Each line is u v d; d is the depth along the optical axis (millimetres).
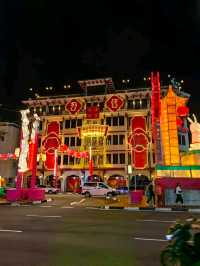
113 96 51906
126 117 50562
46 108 55219
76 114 52938
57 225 10945
